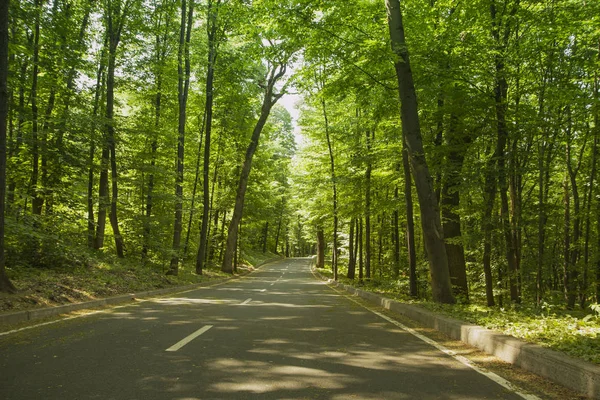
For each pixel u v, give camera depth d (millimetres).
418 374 4977
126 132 18656
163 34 21172
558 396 4227
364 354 5973
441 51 12094
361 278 26156
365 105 14344
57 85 16641
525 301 16250
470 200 14602
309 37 12812
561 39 11773
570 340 5586
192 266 28984
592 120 13797
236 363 5352
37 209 16750
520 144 12742
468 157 13336
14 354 5676
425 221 11414
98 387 4332
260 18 12680
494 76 11508
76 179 17703
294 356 5777
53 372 4844
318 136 26984
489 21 11586
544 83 11891
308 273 38062
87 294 11859
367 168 22297
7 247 12227
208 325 8281
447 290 11250
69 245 15109
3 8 9109
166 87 22141
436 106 13406
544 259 17281
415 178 11508
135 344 6402
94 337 6918
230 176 35094
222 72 25703
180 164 22094
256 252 67062
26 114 14438
